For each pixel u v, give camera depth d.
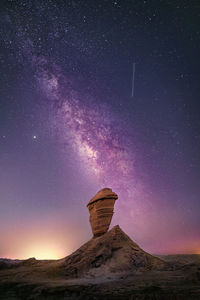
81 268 14.73
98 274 13.99
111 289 9.77
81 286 10.38
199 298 8.09
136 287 9.92
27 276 13.55
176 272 13.16
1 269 16.05
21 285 11.44
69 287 10.27
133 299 8.38
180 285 9.87
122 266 14.72
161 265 14.95
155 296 8.39
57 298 9.54
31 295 10.16
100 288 10.06
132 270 14.43
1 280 12.76
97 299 8.61
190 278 10.75
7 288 11.53
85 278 13.52
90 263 15.12
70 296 9.49
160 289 9.16
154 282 10.74
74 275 14.09
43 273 14.06
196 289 9.03
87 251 16.17
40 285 11.30
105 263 15.13
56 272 14.34
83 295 9.16
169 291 8.84
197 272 11.18
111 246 16.30
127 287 10.03
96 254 15.70
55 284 11.38
